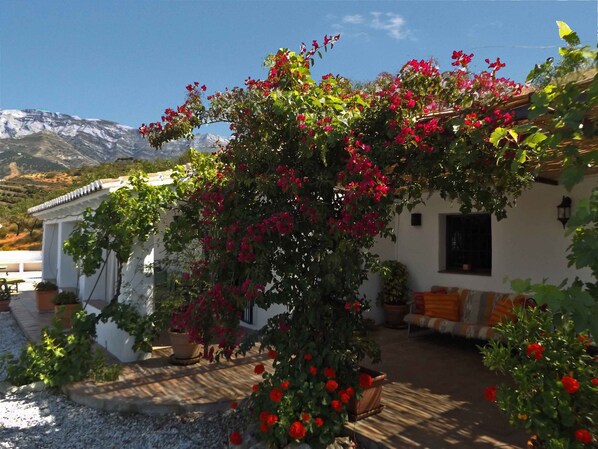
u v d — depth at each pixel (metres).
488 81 3.45
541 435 2.69
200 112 4.46
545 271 6.35
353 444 3.78
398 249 8.49
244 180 3.97
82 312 6.00
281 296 3.92
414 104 3.60
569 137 2.51
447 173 3.95
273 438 3.54
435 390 5.03
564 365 2.86
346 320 4.04
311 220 3.62
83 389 5.21
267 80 3.95
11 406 5.04
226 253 4.04
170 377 5.61
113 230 6.05
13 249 30.61
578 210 2.20
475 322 6.75
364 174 3.32
